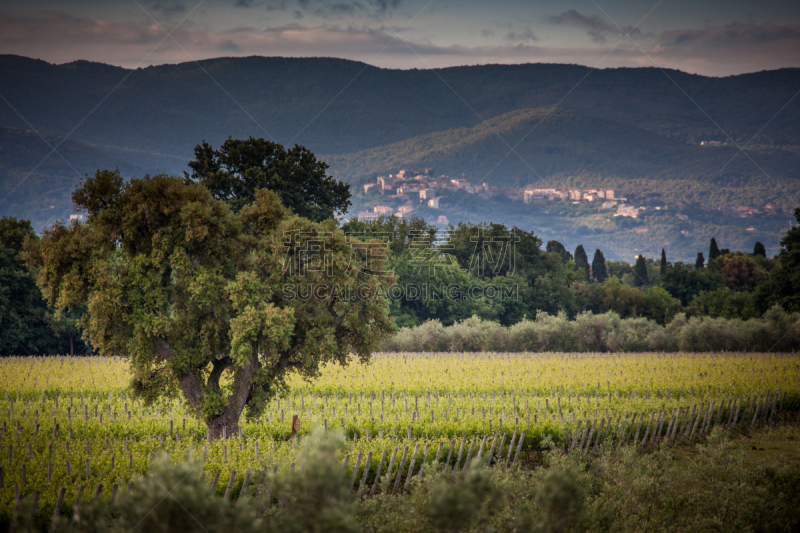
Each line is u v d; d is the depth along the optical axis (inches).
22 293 6574.8
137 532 876.0
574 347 7170.3
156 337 2310.5
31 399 3646.7
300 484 958.4
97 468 1818.4
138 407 3110.2
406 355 5738.2
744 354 6112.2
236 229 2460.6
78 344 7283.5
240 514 910.4
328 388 3927.2
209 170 5674.2
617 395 3927.2
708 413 2945.4
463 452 2233.0
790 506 1547.7
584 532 1296.8
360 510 1275.8
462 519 1023.0
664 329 7524.6
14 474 1793.8
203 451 1908.2
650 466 1727.4
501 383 4153.5
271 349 2320.4
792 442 2800.2
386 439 2241.6
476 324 7253.9
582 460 1947.6
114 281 2252.7
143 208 2274.9
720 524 1448.1
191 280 2283.5
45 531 1472.7
